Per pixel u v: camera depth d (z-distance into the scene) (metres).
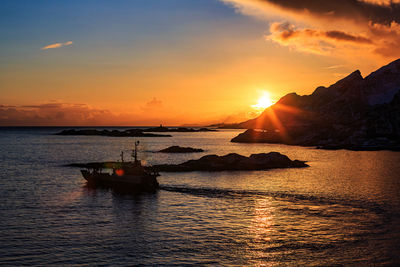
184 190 57.22
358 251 29.70
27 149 153.75
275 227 36.38
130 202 48.34
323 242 31.84
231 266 26.88
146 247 30.69
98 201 49.12
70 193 54.97
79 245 31.02
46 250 29.75
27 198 51.00
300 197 51.47
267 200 49.34
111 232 34.81
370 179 69.50
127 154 135.12
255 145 198.38
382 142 169.50
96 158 118.56
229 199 50.12
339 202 47.84
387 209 43.84
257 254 29.14
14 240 32.12
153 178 57.69
